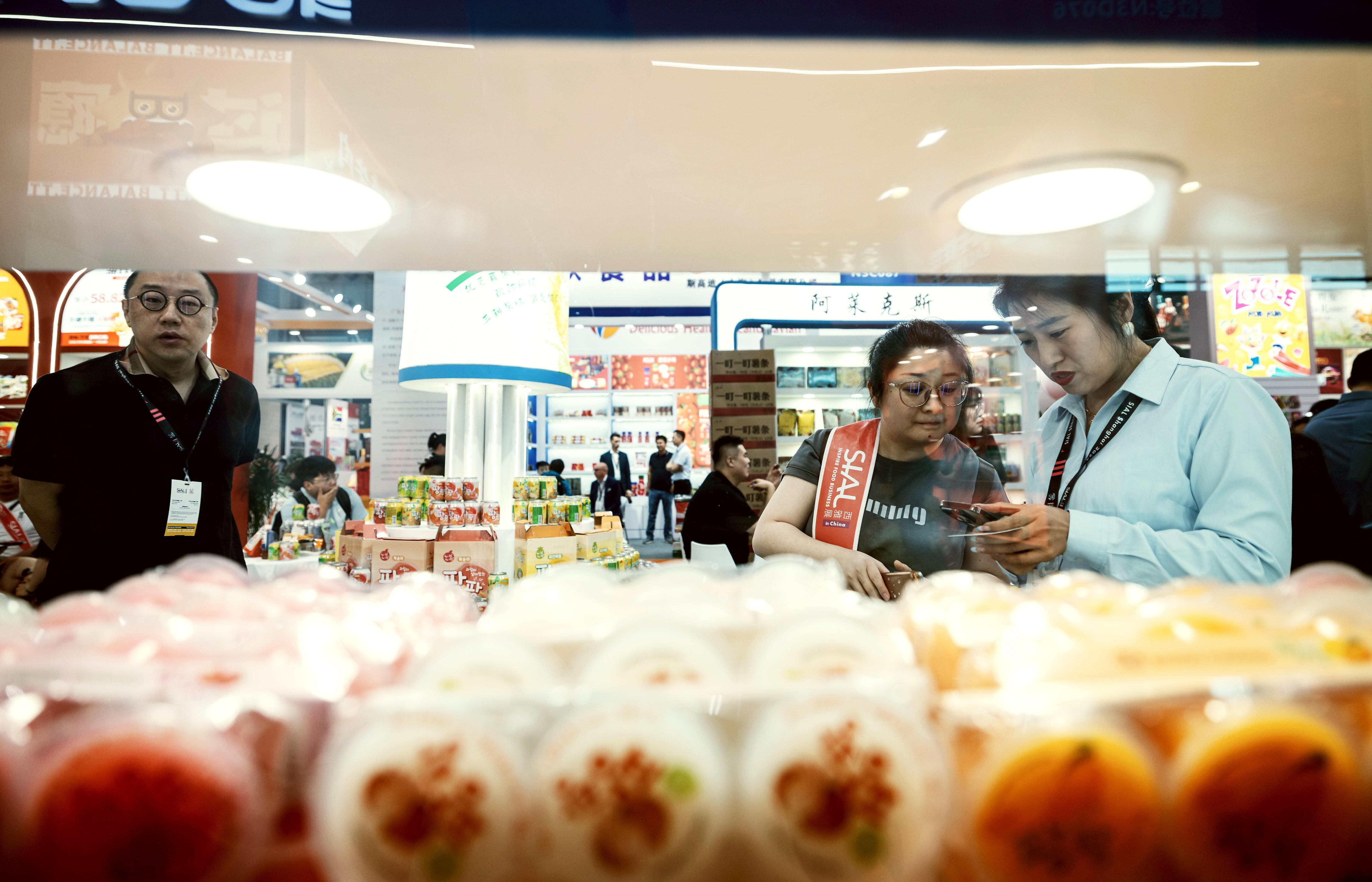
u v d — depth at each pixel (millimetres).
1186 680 408
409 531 2061
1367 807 383
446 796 352
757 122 1041
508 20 879
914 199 1282
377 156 1072
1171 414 1292
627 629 470
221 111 940
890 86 973
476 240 1371
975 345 3322
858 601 637
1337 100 997
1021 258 1477
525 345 2268
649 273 1586
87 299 2912
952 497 1588
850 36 891
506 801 357
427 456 5035
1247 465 1185
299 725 391
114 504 1482
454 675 438
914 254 1500
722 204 1269
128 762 350
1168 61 925
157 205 1150
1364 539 1388
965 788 379
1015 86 974
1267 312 2141
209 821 349
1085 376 1413
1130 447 1323
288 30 862
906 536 1572
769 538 1590
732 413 2393
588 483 8969
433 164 1112
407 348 2277
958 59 923
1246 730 375
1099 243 1416
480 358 2203
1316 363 2131
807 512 1698
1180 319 2191
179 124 941
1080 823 365
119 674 404
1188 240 1405
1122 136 1078
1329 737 378
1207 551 1120
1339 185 1202
